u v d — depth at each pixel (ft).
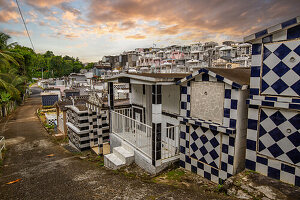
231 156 14.85
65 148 39.06
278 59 12.66
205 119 16.69
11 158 29.96
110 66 240.94
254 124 14.10
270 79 13.08
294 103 11.95
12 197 16.25
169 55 188.44
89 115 34.91
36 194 16.58
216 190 14.73
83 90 105.19
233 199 12.68
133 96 29.48
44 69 273.75
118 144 25.68
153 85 17.93
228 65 109.91
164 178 17.65
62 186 17.89
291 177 12.66
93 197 15.11
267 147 13.58
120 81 23.38
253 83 13.88
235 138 14.56
